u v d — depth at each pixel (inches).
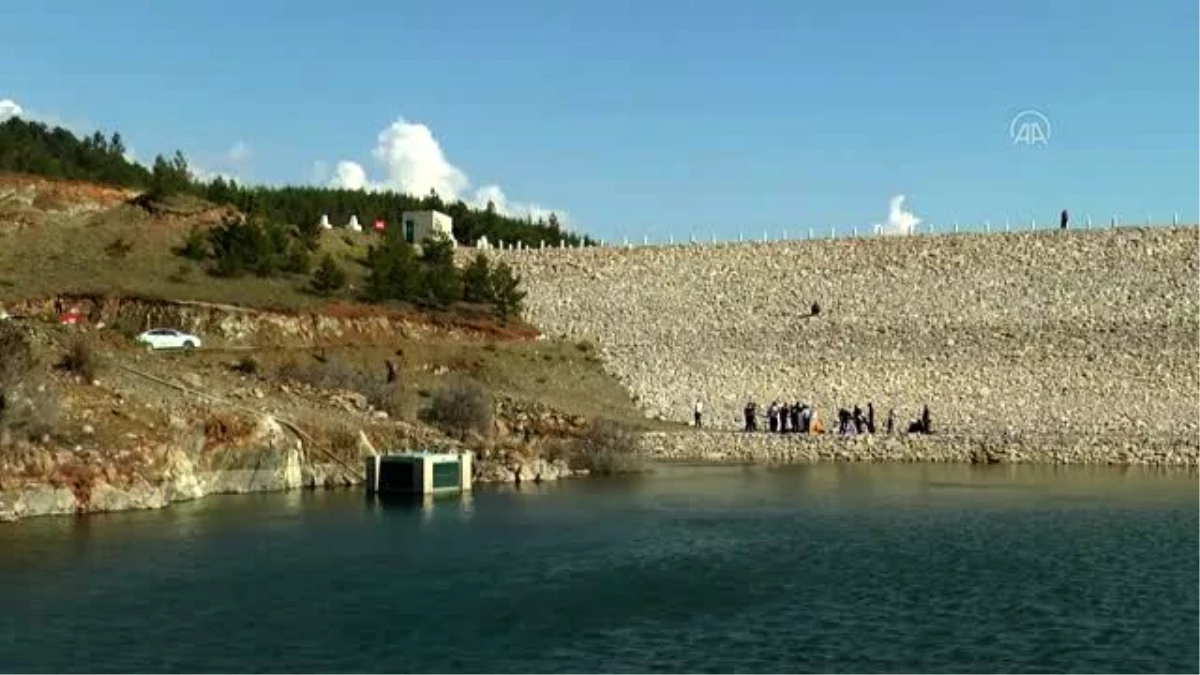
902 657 1168.2
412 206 6983.3
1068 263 4045.3
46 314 3511.3
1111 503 2255.2
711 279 4362.7
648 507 2186.3
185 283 3887.8
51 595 1368.1
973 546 1765.5
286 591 1418.6
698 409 3508.9
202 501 2146.9
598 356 3976.4
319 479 2425.0
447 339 3932.1
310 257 4311.0
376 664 1139.9
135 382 2345.0
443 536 1822.1
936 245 4293.8
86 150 5310.0
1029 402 3452.3
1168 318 3678.6
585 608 1360.7
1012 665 1140.5
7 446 1923.0
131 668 1108.5
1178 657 1163.9
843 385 3654.0
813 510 2154.3
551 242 6830.7
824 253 4387.3
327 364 3154.5
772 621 1305.4
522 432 3095.5
